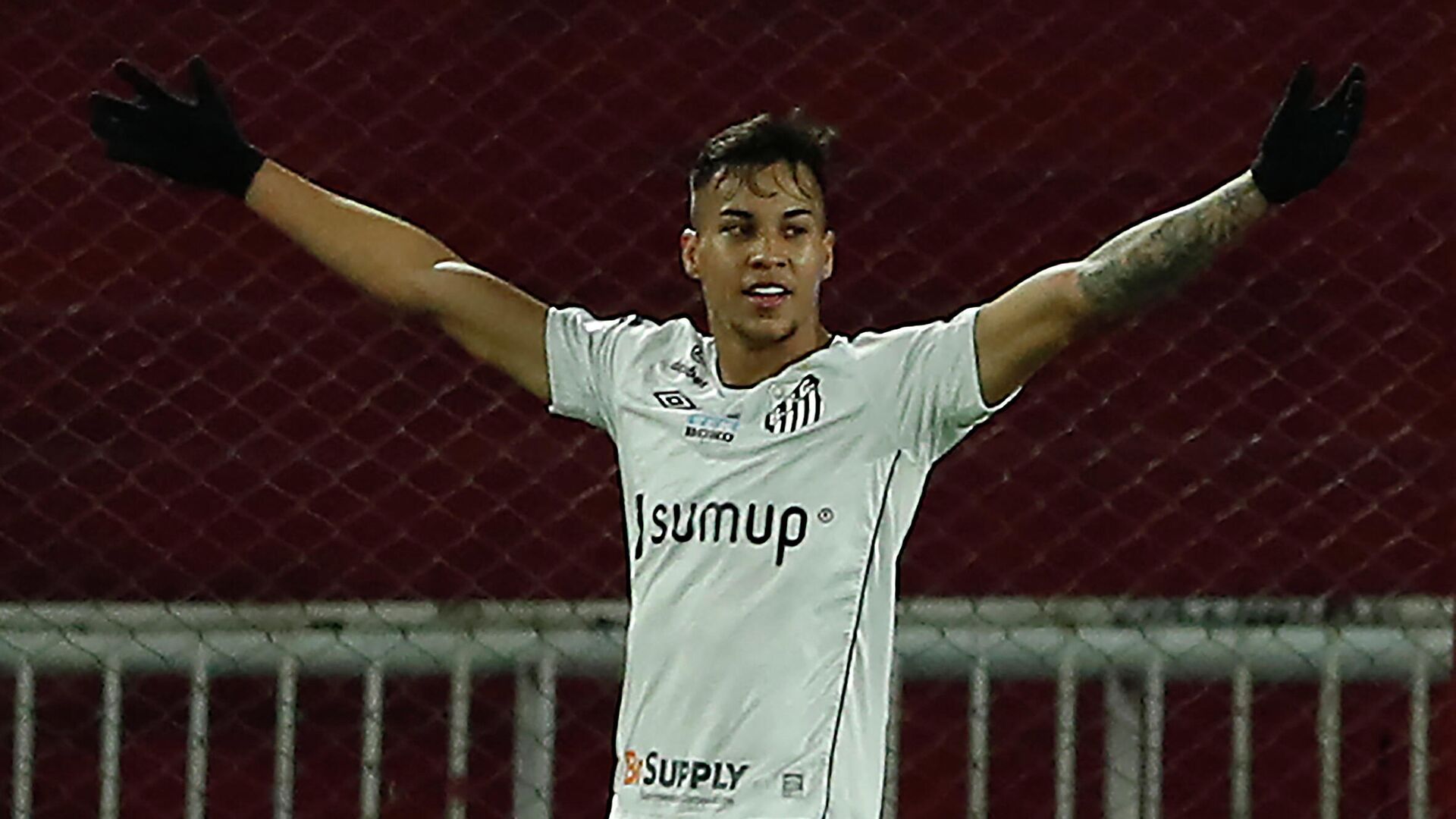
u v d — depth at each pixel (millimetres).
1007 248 20844
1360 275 20984
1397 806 20500
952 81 20938
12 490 20859
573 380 13391
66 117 21188
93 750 20859
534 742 20078
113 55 21219
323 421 21156
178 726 20891
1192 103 20984
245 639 20016
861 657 12492
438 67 21094
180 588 21031
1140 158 20906
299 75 21094
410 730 20859
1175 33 21016
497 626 20016
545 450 21125
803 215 12656
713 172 12766
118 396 21125
